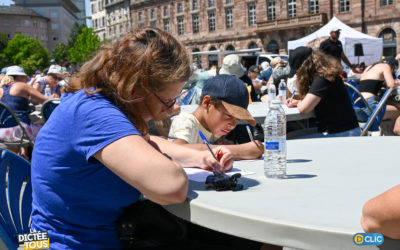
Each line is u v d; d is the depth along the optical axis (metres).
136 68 1.21
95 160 1.18
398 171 1.44
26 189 1.60
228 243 1.50
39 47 90.12
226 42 44.03
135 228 1.33
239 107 1.84
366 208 0.85
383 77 5.27
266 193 1.21
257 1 40.03
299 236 0.90
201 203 1.10
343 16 34.81
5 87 5.36
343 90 3.33
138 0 56.00
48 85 8.61
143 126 1.29
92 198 1.26
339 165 1.58
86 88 1.26
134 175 1.10
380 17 32.97
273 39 39.22
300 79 3.53
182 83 1.27
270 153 1.42
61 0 123.44
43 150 1.28
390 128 4.84
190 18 47.84
